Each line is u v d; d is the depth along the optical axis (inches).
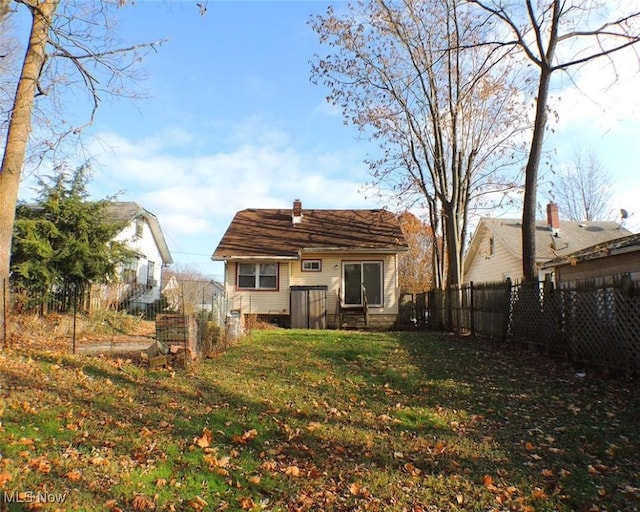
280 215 955.3
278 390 272.4
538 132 455.8
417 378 309.1
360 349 428.8
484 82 689.6
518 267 871.7
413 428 210.5
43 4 394.9
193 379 291.1
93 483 143.2
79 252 551.2
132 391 253.6
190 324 350.0
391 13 653.3
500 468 167.0
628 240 415.8
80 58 418.6
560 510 138.6
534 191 451.8
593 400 249.4
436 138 717.3
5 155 402.6
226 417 216.2
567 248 879.7
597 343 313.7
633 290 282.0
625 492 147.5
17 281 494.9
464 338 525.7
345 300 795.4
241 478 155.0
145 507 132.6
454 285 654.5
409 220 1027.9
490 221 1002.1
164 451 173.0
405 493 148.5
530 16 453.7
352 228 876.0
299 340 497.7
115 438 182.2
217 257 779.4
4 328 385.7
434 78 698.2
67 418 199.8
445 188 724.0
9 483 136.2
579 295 335.0
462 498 144.9
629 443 187.5
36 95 428.8
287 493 146.6
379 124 734.5
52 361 306.7
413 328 741.3
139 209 983.6
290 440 191.3
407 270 1528.1
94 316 526.6
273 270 796.0
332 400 254.8
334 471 163.5
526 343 417.7
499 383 292.8
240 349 422.0
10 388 233.0
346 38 674.8
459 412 234.2
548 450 183.0
